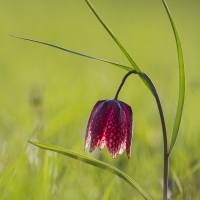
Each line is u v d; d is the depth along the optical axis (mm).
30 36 27359
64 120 9195
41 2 39031
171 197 6656
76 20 34625
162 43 27484
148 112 10750
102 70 17453
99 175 7180
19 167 6379
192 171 7008
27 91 13672
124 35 30328
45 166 6203
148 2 42812
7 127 9758
